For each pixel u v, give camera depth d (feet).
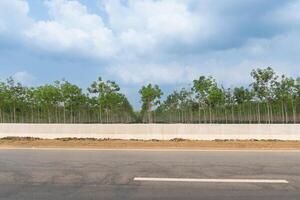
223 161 42.98
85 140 67.41
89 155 48.49
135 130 71.36
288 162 42.29
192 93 112.98
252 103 101.35
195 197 26.73
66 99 111.45
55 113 111.65
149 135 70.69
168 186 30.19
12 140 67.92
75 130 73.56
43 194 27.66
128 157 46.42
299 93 96.58
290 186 30.19
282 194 27.63
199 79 105.91
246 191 28.53
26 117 111.96
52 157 46.60
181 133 70.18
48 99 111.24
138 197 26.73
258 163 41.57
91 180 32.48
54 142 63.93
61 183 31.30
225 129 69.15
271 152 51.60
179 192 28.22
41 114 111.96
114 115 111.65
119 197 26.73
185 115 108.78
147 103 111.24
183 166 39.50
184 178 33.24
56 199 26.25
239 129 69.00
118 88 111.65
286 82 97.25
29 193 27.96
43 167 39.09
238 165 40.19
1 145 61.46
